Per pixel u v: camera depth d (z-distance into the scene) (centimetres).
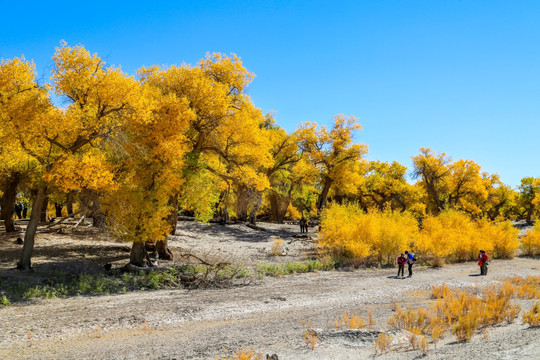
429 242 2614
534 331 809
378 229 2561
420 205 6488
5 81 1502
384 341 765
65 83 1586
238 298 1464
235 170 2697
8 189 2486
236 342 888
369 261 2492
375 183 7025
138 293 1559
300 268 2181
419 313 998
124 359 797
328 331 929
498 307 1021
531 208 7306
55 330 1030
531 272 2195
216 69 2606
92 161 1548
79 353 848
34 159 2020
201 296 1505
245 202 3453
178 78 2308
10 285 1482
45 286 1514
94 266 1884
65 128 1539
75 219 3512
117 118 1728
